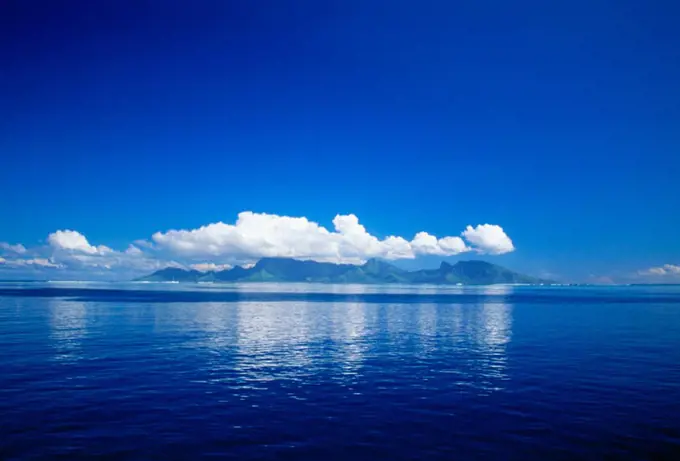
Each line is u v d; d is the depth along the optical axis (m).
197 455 17.22
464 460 16.94
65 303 112.88
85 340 47.53
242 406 23.67
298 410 23.05
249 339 50.06
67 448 17.75
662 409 23.48
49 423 20.61
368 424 20.92
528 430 20.23
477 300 168.62
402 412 22.81
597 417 22.11
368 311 100.88
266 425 20.69
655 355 40.44
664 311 104.38
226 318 77.25
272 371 32.72
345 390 27.27
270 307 112.81
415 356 39.72
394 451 17.73
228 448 17.94
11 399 24.56
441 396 25.98
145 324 64.44
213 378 30.19
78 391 26.39
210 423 20.88
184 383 28.67
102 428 20.06
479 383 29.31
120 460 16.67
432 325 68.06
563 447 18.28
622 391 27.31
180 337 50.75
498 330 61.22
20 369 32.44
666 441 19.03
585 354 41.00
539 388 28.03
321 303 137.50
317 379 30.23
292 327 63.53
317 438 19.09
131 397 25.19
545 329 62.69
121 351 40.72
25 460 16.56
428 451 17.77
